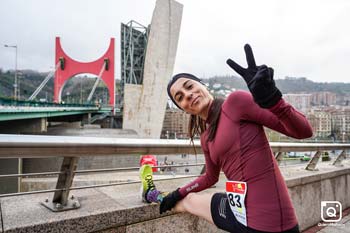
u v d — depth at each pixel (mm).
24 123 25234
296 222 1156
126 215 1539
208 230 1984
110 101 62094
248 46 1011
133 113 38750
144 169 1725
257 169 1117
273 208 1096
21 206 1500
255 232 1102
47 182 7508
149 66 38562
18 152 1197
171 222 1761
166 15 38531
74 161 1456
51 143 1280
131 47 56438
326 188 3324
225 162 1216
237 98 1147
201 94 1291
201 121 1401
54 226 1303
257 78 947
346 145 3939
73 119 54562
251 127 1144
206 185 1503
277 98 977
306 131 1078
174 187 2074
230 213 1245
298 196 2836
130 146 1583
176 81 1351
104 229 1461
